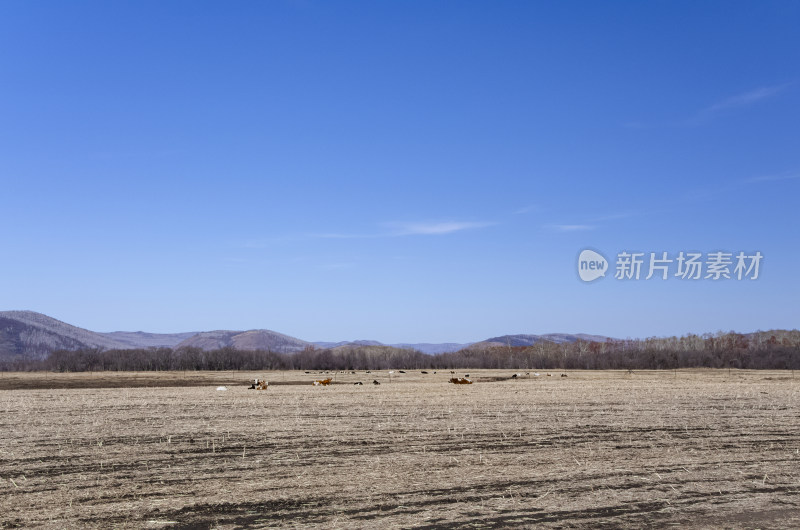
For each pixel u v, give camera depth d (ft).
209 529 38.47
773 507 43.21
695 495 46.34
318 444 68.59
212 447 67.00
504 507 42.98
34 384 197.26
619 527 38.81
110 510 42.57
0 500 45.34
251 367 383.86
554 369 347.56
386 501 44.55
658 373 272.92
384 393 142.92
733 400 118.21
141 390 162.20
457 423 84.89
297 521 39.86
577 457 60.85
